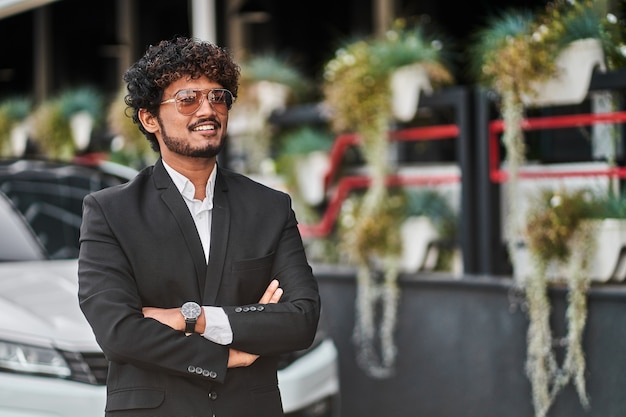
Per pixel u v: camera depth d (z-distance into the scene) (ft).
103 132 33.45
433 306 21.71
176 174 9.84
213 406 9.43
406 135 23.00
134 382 9.41
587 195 18.67
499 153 22.20
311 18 32.68
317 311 9.97
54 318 15.44
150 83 9.61
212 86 9.68
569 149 21.04
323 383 17.66
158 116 9.73
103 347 9.26
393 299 22.31
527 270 19.21
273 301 9.89
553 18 19.16
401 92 22.43
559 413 18.93
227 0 33.37
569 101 18.83
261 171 26.99
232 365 9.50
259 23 33.96
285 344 9.66
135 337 9.13
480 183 20.98
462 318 21.09
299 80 28.27
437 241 22.43
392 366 22.47
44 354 14.93
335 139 26.55
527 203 20.43
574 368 18.38
